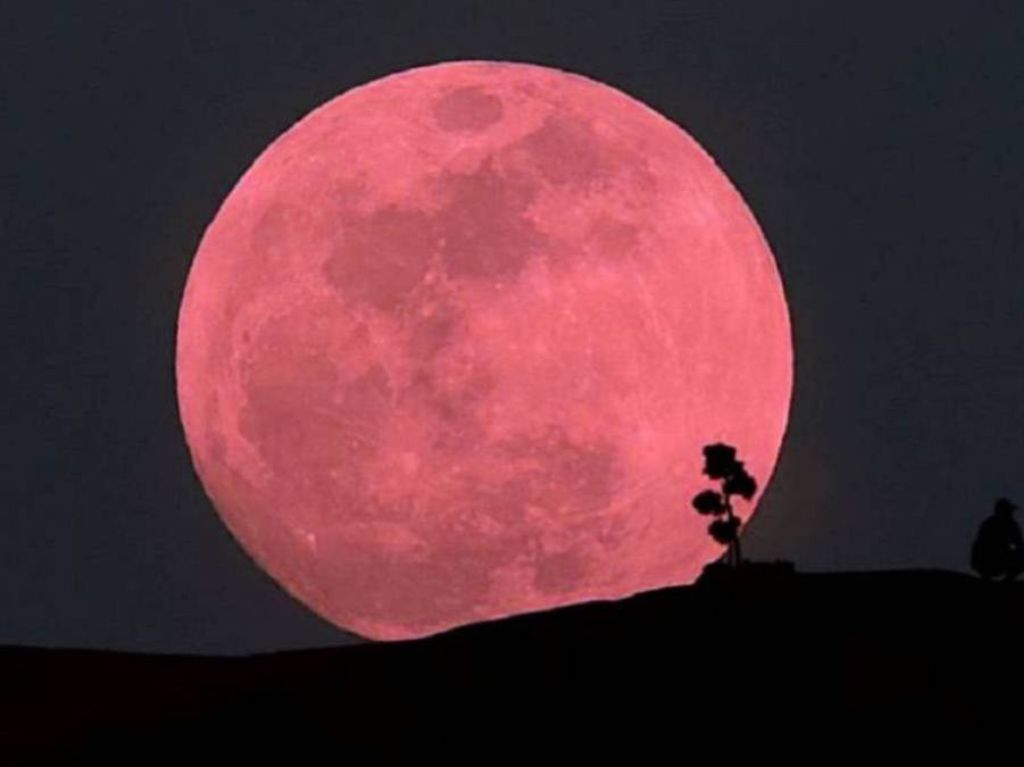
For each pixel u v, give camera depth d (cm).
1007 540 15162
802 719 11825
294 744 12088
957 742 11425
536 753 11725
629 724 11962
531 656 13050
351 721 12362
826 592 14262
